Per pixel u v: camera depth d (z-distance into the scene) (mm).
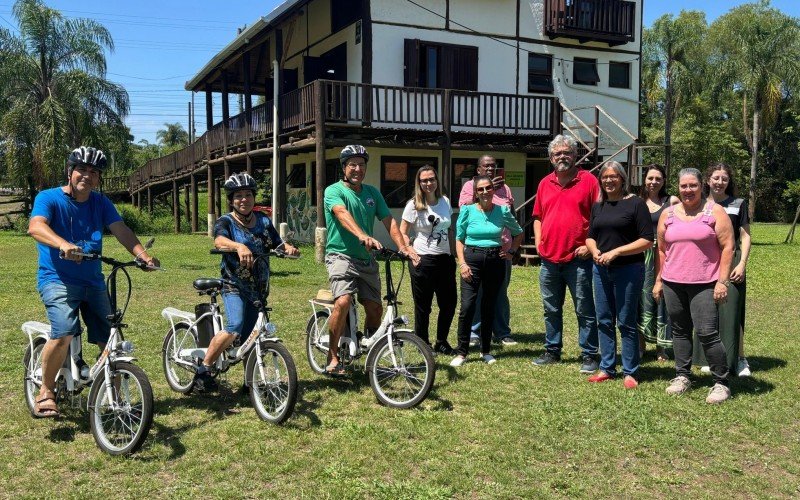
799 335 7277
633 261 5281
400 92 15008
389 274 4836
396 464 3848
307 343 5723
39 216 4062
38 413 4121
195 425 4461
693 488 3596
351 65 16969
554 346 6078
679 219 5102
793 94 40656
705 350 5008
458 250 6105
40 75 27281
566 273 5773
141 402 4160
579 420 4539
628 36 18734
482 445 4145
